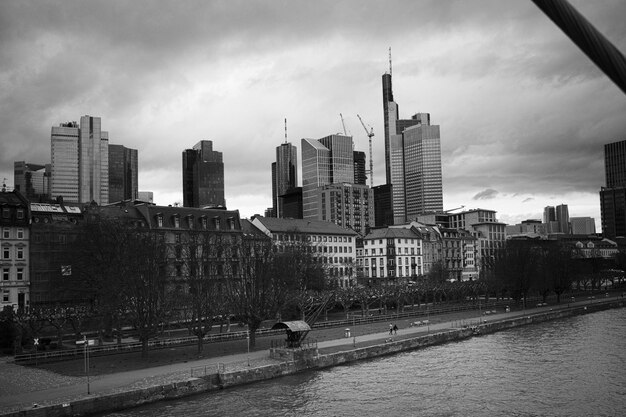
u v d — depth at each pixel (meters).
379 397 67.75
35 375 73.75
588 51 5.84
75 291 117.00
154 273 95.06
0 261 126.94
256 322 97.88
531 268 176.62
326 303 135.50
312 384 74.75
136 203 170.38
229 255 130.75
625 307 176.25
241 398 67.56
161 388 66.06
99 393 62.41
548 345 102.19
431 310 161.25
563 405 63.03
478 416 59.72
